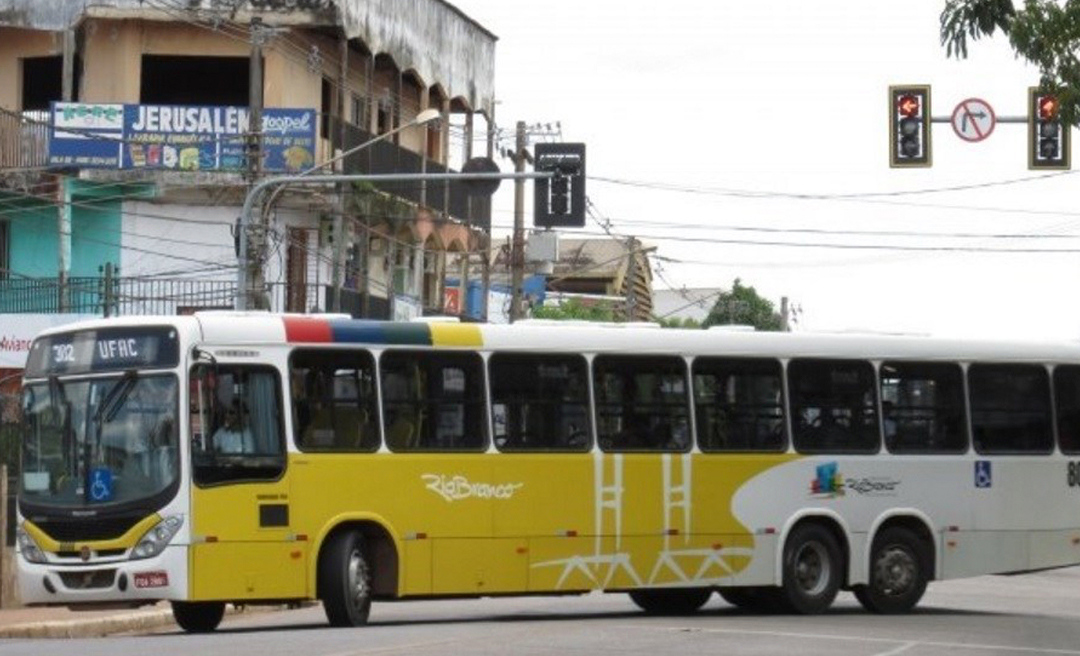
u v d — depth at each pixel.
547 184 37.81
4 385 46.84
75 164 49.81
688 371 28.33
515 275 57.47
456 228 61.22
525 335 27.06
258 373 25.03
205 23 51.31
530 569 26.67
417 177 37.69
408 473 25.84
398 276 59.91
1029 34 22.80
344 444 25.48
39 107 54.88
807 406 29.25
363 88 56.03
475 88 63.41
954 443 30.41
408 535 25.78
